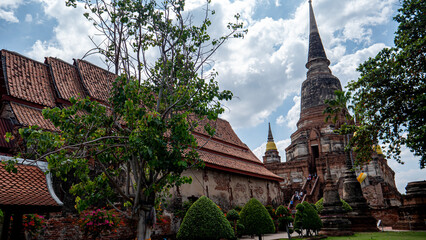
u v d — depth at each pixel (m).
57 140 6.94
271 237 20.50
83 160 7.71
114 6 9.55
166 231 16.98
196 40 10.13
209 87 9.45
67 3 9.11
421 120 14.30
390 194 36.47
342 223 21.44
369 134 16.03
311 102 52.97
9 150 12.83
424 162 14.70
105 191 8.74
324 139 48.56
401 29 15.50
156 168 8.09
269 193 28.94
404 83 15.08
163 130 7.55
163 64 9.80
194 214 11.52
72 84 17.41
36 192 9.13
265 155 57.44
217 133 27.84
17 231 8.71
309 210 18.78
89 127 7.77
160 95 9.38
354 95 16.39
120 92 8.02
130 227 14.01
